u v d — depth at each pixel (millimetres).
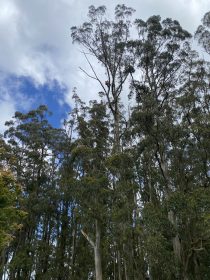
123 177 24406
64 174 32219
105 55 30609
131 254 24438
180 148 24656
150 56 29094
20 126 38031
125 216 22875
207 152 23719
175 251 20797
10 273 32531
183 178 24609
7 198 14930
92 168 27484
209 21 28594
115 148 26547
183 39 28984
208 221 18453
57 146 37812
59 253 33625
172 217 21078
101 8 30984
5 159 29406
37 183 35750
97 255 24438
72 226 34781
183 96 25812
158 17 29125
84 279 32812
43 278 31812
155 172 25266
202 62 28234
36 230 34656
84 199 25125
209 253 22734
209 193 19141
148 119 23984
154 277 23109
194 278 22219
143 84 28672
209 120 23422
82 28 31078
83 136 29891
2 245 15469
